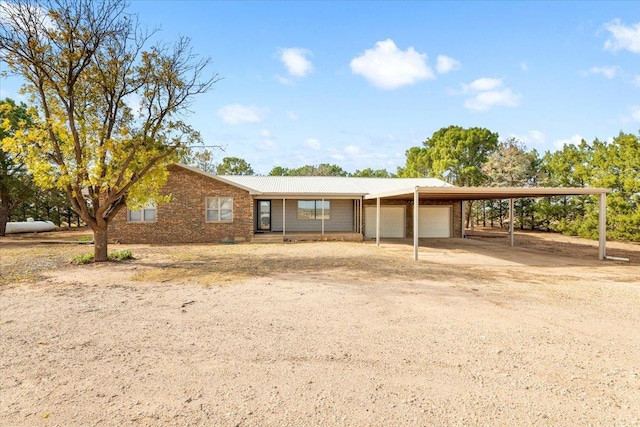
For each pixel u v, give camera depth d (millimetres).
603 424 2873
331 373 3789
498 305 6629
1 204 22641
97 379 3621
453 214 22562
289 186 22094
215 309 6254
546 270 10805
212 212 19234
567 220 23797
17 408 3059
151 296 7195
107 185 11586
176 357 4191
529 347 4562
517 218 29000
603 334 5082
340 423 2857
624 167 19219
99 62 11398
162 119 12102
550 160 26375
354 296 7219
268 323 5484
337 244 18062
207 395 3311
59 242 18375
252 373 3779
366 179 25453
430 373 3803
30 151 10523
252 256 13352
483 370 3883
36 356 4195
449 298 7133
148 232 18734
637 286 8461
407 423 2863
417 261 12336
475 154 30797
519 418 2951
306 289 7840
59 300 6867
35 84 10859
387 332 5102
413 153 36031
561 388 3488
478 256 13961
